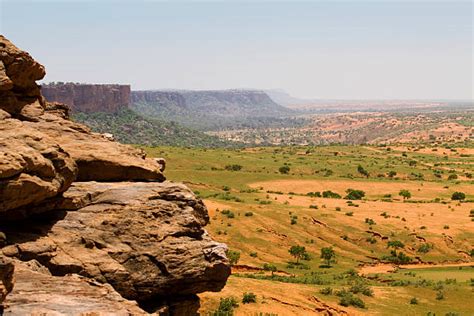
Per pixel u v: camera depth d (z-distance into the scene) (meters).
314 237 89.00
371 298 54.59
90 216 20.81
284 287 52.44
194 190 129.00
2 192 17.08
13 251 18.27
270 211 96.56
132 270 19.91
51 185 18.98
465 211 109.94
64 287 16.70
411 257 84.75
